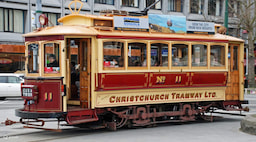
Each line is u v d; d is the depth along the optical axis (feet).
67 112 32.55
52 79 32.60
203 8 133.69
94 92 34.19
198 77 40.88
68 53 36.35
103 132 35.70
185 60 40.01
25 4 95.91
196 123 42.78
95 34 33.94
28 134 34.94
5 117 46.24
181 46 39.68
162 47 38.27
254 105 64.95
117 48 35.24
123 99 36.09
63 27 34.04
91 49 34.27
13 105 61.82
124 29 36.11
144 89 37.19
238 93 45.65
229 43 44.62
